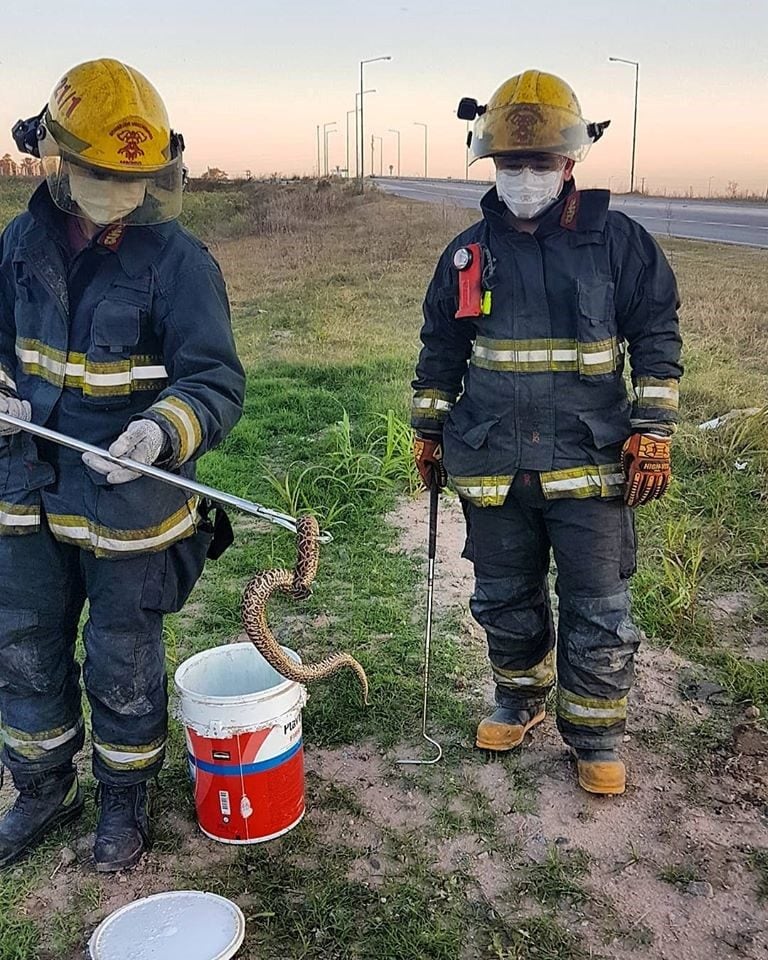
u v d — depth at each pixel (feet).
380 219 86.33
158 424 8.14
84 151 8.10
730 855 9.73
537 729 11.89
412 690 12.65
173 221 8.93
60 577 9.33
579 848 9.85
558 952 8.57
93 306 8.71
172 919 8.69
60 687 9.68
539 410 9.98
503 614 11.06
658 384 9.84
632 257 9.77
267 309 48.06
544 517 10.41
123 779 9.57
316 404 26.91
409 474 20.38
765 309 41.09
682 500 18.67
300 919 8.91
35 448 8.92
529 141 9.27
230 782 9.61
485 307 9.98
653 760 11.24
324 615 14.90
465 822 10.22
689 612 14.33
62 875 9.55
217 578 16.33
